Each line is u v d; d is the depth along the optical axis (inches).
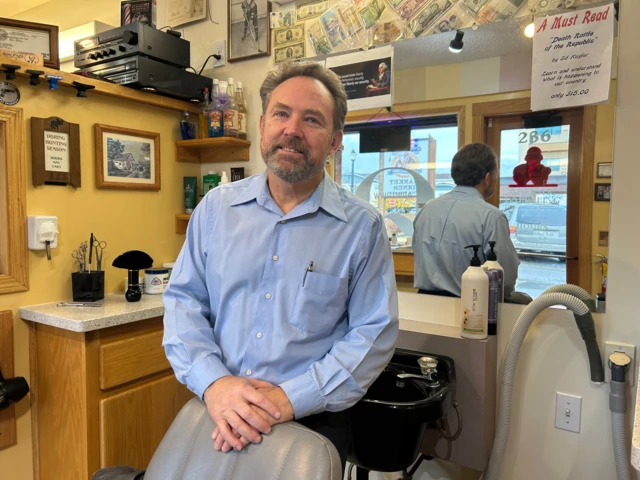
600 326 53.7
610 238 52.8
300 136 42.7
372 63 68.5
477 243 61.6
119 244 80.9
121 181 79.9
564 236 56.0
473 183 61.6
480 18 60.2
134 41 75.2
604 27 52.5
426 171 65.1
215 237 47.3
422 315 65.9
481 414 55.6
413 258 66.4
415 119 65.7
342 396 41.8
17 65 63.9
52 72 67.4
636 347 52.1
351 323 46.9
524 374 58.3
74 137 72.9
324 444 35.5
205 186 88.3
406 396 54.5
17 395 65.6
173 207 89.5
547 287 57.2
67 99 72.3
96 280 74.3
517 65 58.1
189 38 91.2
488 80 60.1
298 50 76.3
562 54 55.0
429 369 53.1
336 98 46.1
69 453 67.3
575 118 54.8
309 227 45.7
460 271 62.9
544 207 57.3
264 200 46.8
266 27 80.0
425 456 63.0
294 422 38.8
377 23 68.1
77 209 74.6
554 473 57.2
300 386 40.6
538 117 57.1
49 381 68.9
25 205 68.1
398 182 67.4
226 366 45.3
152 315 70.8
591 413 54.9
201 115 88.9
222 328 46.4
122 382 68.7
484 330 56.0
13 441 68.7
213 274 46.8
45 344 69.1
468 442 56.4
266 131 44.6
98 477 42.5
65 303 71.9
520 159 58.5
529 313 54.6
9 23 67.4
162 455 39.4
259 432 37.4
